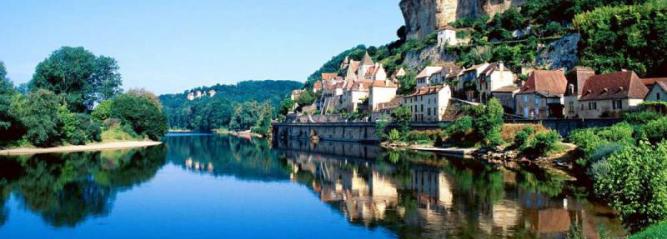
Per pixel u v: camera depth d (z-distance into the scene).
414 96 152.38
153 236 49.91
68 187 76.19
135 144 164.88
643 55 126.75
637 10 136.38
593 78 108.06
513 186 70.94
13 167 98.56
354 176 87.38
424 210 57.69
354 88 190.38
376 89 175.00
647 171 35.97
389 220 53.84
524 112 120.19
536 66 151.88
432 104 144.12
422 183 76.62
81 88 176.50
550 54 151.62
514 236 46.06
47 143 139.00
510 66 154.25
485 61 162.25
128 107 177.75
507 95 128.12
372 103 175.12
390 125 148.50
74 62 172.88
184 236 49.94
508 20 186.88
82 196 69.12
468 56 175.12
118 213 59.25
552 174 80.50
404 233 48.53
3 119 123.88
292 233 50.47
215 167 104.06
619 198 38.44
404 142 137.50
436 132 130.00
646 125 77.25
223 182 83.00
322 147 155.50
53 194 70.25
